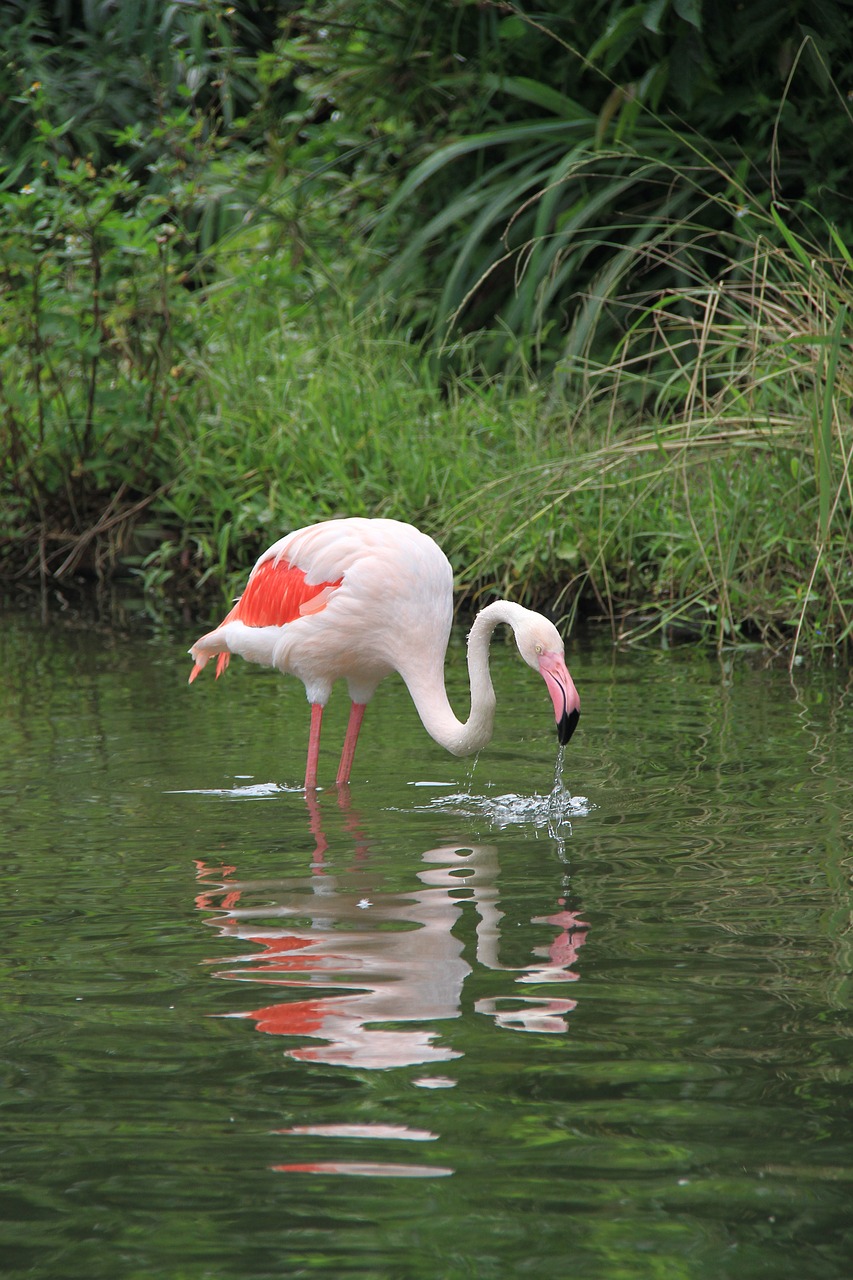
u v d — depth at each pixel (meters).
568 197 16.69
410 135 18.53
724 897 5.75
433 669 8.34
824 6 14.84
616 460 12.66
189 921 5.60
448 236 17.86
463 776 7.98
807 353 11.69
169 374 15.80
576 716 7.30
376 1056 4.32
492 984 4.86
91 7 23.86
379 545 8.45
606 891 5.86
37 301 15.16
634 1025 4.51
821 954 5.09
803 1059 4.25
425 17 17.47
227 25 22.53
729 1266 3.27
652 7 14.23
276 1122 3.94
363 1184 3.63
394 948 5.23
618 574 13.28
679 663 11.02
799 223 15.62
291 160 18.59
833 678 10.27
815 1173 3.64
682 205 16.22
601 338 16.23
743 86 16.06
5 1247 3.41
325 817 7.21
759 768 7.81
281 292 18.31
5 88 21.36
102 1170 3.72
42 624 13.55
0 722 9.52
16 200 14.94
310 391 15.77
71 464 16.03
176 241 16.22
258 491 15.34
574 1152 3.76
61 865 6.41
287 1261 3.33
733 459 12.40
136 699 10.24
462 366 17.06
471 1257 3.32
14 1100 4.09
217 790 7.79
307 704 10.12
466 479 13.87
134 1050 4.40
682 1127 3.87
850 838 6.49
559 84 17.48
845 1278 3.22
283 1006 4.71
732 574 12.09
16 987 4.94
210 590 15.08
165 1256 3.36
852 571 11.38
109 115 22.84
